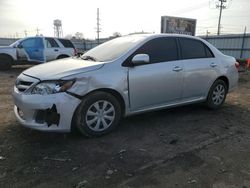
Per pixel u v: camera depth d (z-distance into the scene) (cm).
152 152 396
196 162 369
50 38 1434
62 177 328
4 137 437
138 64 464
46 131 399
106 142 427
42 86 397
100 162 364
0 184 313
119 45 505
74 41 4175
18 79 441
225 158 383
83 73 415
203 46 589
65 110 400
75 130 449
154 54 498
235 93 855
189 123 526
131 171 343
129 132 470
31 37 1404
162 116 564
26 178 326
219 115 586
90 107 425
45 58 1408
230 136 466
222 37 2866
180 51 539
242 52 2675
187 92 551
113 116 452
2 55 1362
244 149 415
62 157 376
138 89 471
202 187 312
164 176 333
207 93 595
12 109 609
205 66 572
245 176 337
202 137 458
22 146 407
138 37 516
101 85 427
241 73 1532
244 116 586
